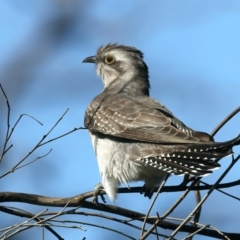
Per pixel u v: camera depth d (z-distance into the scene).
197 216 10.55
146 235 9.20
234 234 10.41
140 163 11.41
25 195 10.41
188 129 11.18
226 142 9.34
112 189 12.06
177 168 10.13
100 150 12.35
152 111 11.86
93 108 13.07
